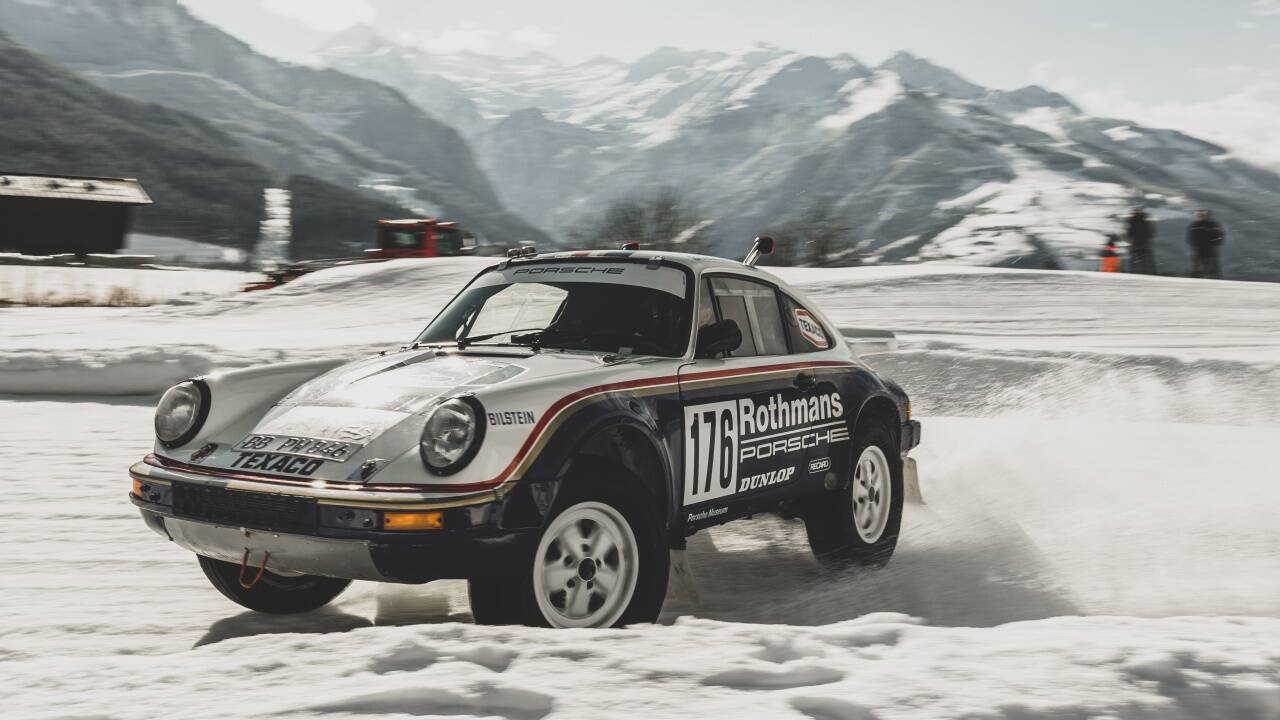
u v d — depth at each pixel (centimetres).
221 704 279
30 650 418
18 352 1208
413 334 1598
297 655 317
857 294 2253
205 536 411
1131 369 1245
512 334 504
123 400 1137
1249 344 1625
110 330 1850
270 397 460
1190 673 300
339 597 504
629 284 506
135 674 303
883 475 586
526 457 388
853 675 300
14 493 700
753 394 496
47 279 4300
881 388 584
